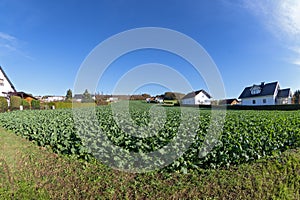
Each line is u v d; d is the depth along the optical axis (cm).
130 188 412
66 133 784
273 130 781
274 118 1270
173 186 413
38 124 1055
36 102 3438
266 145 625
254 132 763
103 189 407
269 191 415
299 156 573
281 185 439
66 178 449
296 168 512
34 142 770
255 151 571
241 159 538
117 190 405
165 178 446
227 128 842
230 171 478
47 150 654
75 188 411
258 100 4256
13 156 592
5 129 1112
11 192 402
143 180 438
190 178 446
